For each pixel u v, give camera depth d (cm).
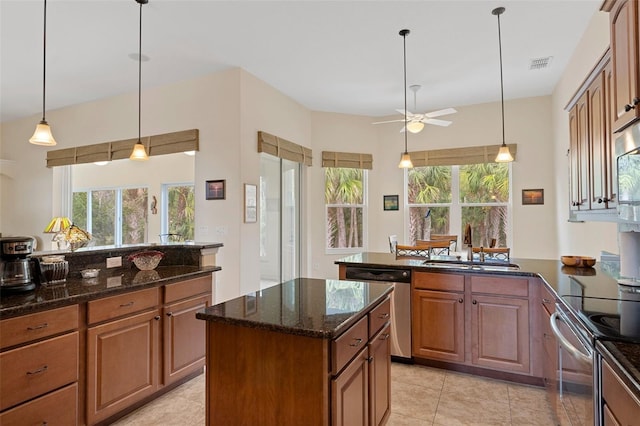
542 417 228
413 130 442
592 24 325
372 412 183
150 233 689
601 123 207
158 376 245
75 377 195
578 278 231
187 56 397
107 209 735
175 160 667
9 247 196
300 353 144
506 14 318
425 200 600
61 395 188
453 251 539
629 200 162
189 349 269
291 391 145
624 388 100
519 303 265
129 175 710
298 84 481
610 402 111
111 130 515
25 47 372
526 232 533
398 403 246
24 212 606
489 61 412
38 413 177
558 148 481
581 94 252
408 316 303
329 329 140
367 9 309
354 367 162
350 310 167
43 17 316
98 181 740
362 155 613
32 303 177
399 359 310
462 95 525
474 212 571
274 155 483
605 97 199
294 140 543
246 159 432
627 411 98
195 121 450
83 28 336
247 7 305
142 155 348
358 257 358
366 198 625
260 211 475
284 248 555
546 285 222
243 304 179
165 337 250
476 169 571
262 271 503
